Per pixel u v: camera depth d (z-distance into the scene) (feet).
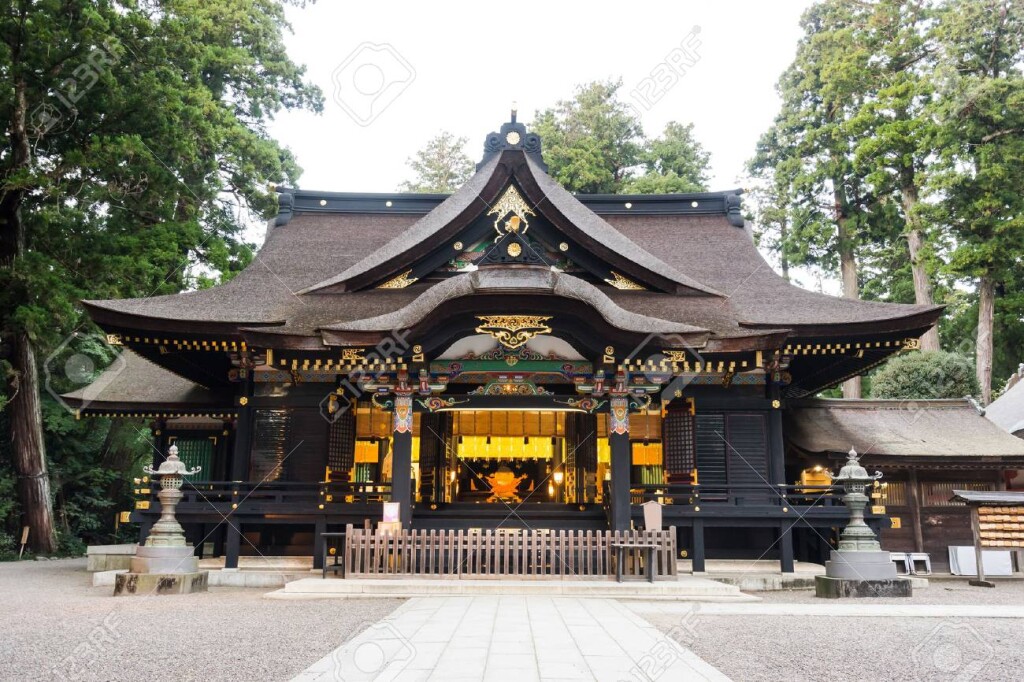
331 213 88.17
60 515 95.86
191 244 87.97
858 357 66.54
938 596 48.91
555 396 55.83
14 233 80.89
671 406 64.03
